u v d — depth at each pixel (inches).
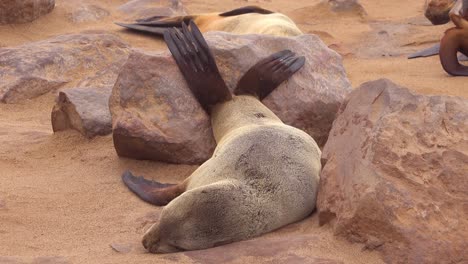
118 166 944.3
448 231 629.0
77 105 1041.5
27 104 1274.6
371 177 659.4
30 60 1323.8
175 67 952.9
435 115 695.7
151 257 662.5
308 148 797.9
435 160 669.3
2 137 1076.5
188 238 677.3
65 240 711.7
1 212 773.3
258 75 965.8
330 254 644.1
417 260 616.1
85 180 893.8
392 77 1408.7
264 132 793.6
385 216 636.1
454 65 1403.8
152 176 921.5
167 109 937.5
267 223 714.2
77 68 1357.0
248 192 713.6
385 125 685.9
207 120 936.3
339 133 743.1
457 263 614.9
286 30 1347.2
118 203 820.0
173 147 927.7
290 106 983.6
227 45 983.0
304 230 719.1
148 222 759.7
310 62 1027.3
